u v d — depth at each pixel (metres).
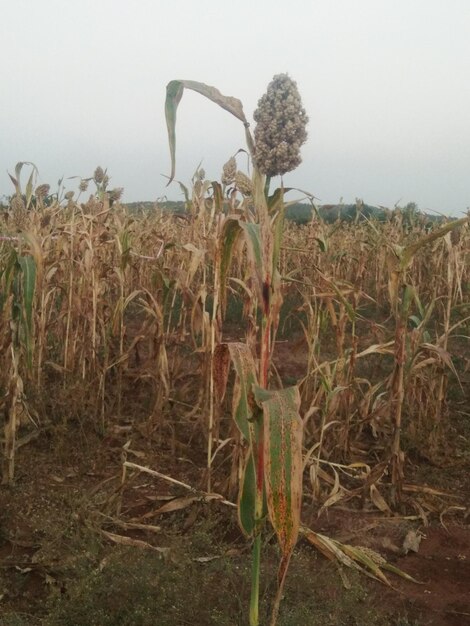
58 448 5.05
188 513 4.30
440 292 9.42
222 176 5.89
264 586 3.26
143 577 3.10
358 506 4.63
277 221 2.47
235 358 2.22
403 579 3.70
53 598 3.18
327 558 3.82
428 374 5.54
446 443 5.58
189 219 7.63
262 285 2.22
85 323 6.12
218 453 5.20
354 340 5.05
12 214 6.11
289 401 2.01
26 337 4.16
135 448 5.38
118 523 3.96
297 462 1.97
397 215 13.38
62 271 6.79
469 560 3.96
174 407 5.88
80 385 5.71
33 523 3.85
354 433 5.91
